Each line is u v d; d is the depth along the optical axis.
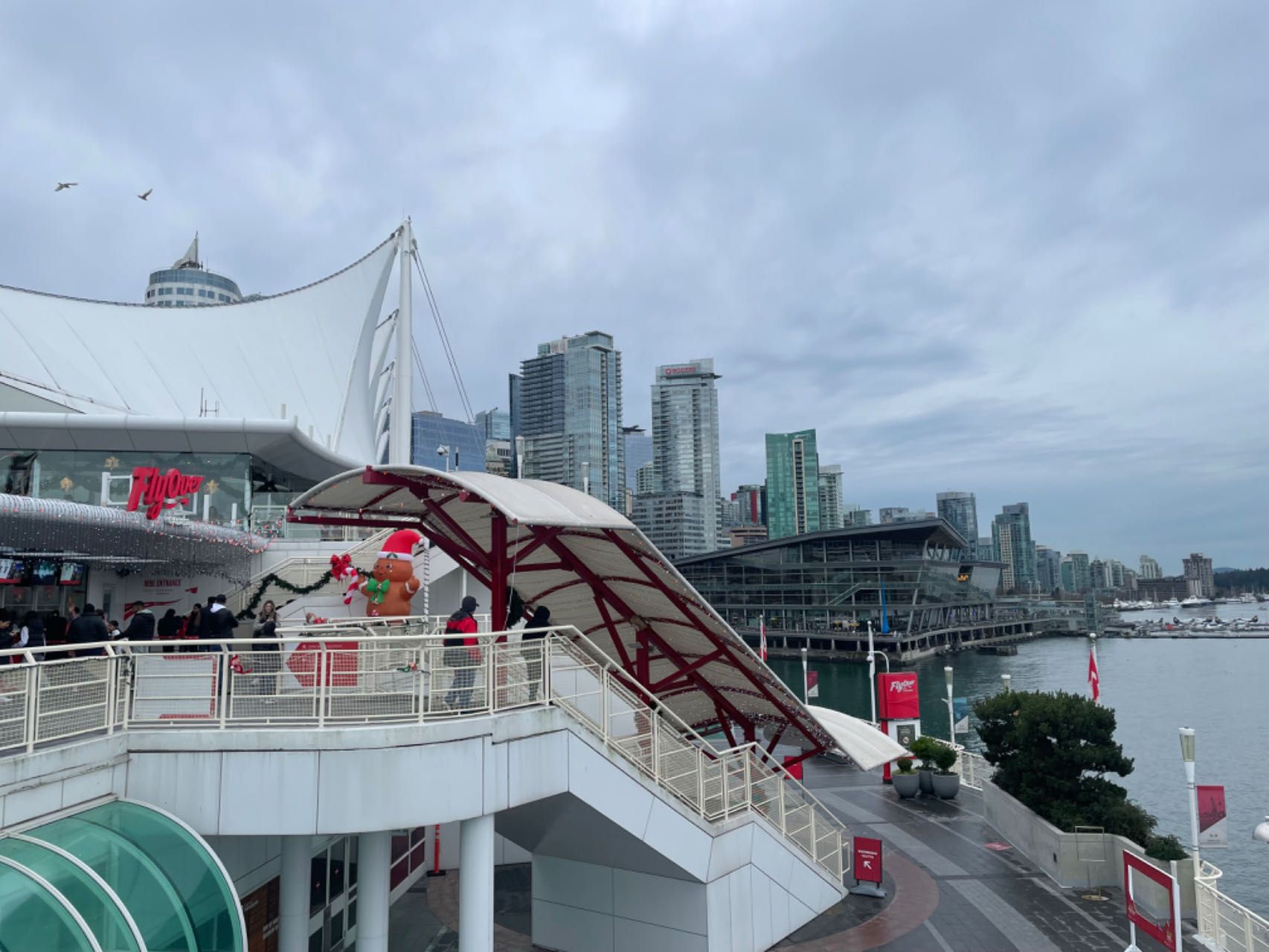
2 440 32.16
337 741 11.13
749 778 17.53
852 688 105.12
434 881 22.33
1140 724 76.50
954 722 38.94
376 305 65.75
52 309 48.16
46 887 8.41
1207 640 184.62
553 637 14.02
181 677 11.18
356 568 28.00
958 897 20.56
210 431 32.88
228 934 9.98
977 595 165.75
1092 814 22.50
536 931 17.53
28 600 25.52
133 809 10.30
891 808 29.62
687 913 15.70
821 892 19.56
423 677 11.92
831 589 145.25
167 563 27.42
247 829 10.95
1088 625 195.25
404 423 47.75
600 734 14.11
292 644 13.80
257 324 57.25
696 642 19.33
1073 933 18.36
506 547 15.20
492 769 12.12
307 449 37.38
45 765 9.59
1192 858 19.64
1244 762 59.12
